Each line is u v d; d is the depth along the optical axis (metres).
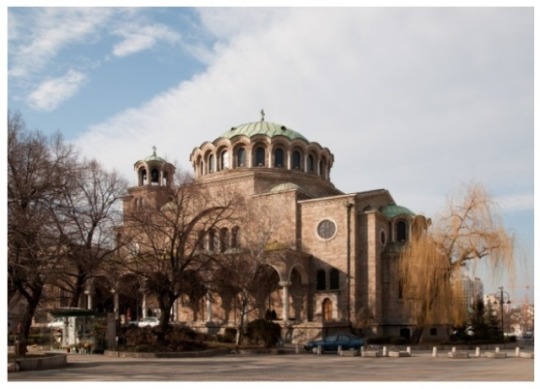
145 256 47.19
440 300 51.78
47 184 34.16
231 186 71.31
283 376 27.05
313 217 65.38
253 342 49.00
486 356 40.94
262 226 56.16
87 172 48.69
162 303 44.88
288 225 66.25
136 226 48.06
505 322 113.06
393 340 54.31
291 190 66.62
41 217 32.56
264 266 57.66
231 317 64.69
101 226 48.53
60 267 37.72
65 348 44.78
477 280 60.91
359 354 43.12
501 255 50.88
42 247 32.81
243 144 73.81
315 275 63.94
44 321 59.62
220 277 49.09
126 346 42.81
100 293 70.12
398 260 60.88
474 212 51.97
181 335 48.22
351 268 61.91
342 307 61.62
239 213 56.34
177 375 27.39
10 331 50.06
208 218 51.50
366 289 61.91
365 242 63.03
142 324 64.69
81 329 44.56
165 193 48.38
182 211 46.50
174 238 44.06
